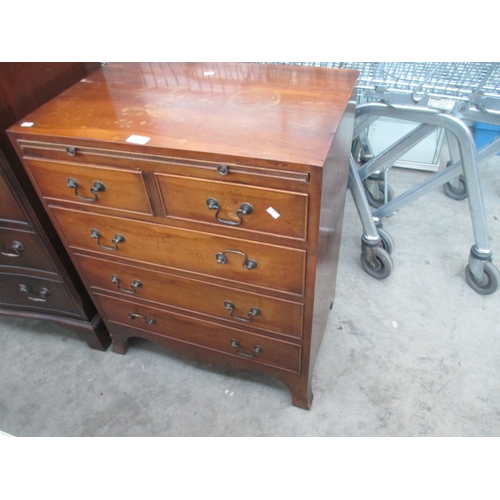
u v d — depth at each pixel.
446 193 2.09
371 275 1.70
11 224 1.12
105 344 1.47
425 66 1.30
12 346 1.51
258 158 0.72
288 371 1.18
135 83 1.04
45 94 1.03
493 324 1.49
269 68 1.07
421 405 1.26
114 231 1.00
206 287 1.05
